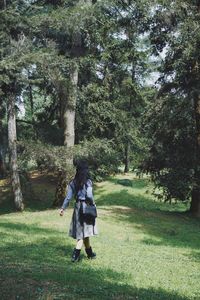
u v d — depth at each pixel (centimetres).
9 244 1277
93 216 1066
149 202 3659
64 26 2288
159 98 2492
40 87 2633
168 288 900
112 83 3206
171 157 2561
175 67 2300
